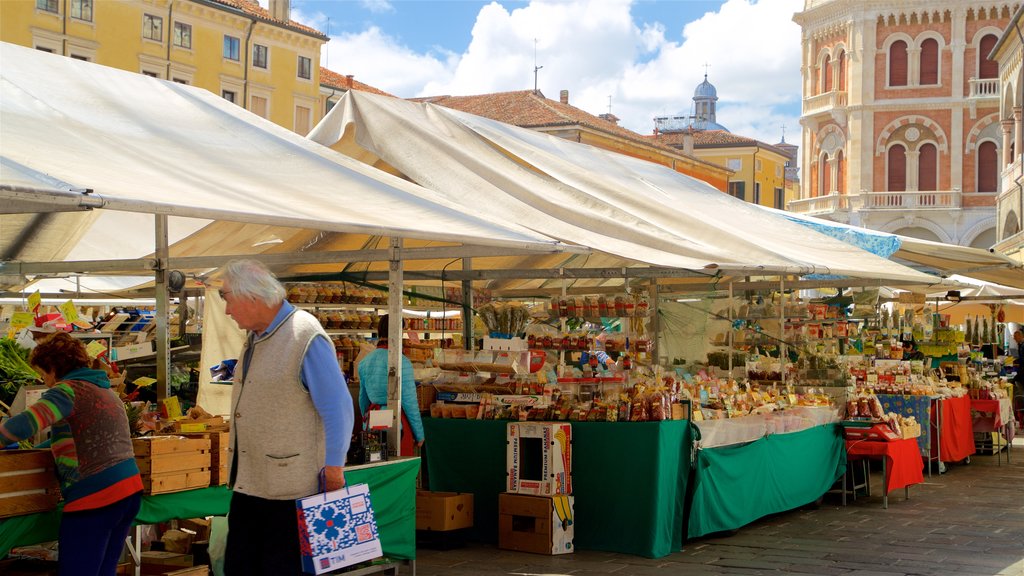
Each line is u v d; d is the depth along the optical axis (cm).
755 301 1181
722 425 884
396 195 661
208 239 961
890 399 1312
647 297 1014
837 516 1012
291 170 652
